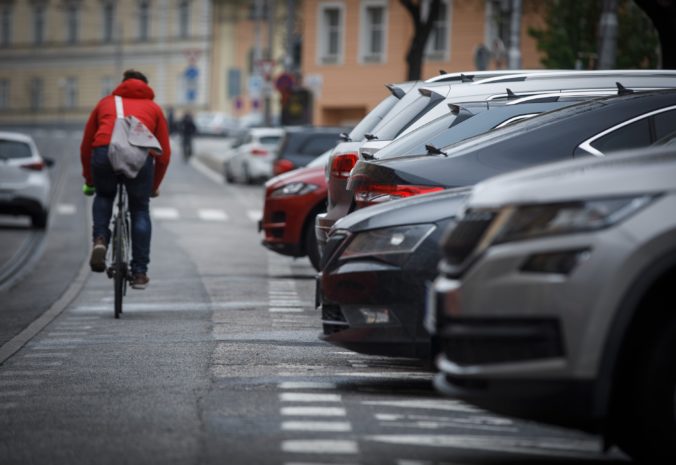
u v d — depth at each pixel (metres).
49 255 59.34
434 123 27.98
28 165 73.50
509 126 24.61
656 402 15.49
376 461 16.98
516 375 15.68
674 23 57.38
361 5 153.88
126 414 20.38
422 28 96.75
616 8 62.78
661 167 15.66
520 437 19.06
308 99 119.25
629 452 16.00
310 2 157.62
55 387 23.36
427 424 19.78
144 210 34.88
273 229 45.44
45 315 36.06
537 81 31.36
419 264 21.03
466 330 16.08
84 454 17.50
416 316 21.11
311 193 45.06
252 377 24.19
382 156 27.14
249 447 17.72
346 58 155.75
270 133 122.50
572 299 15.40
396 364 26.23
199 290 42.34
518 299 15.65
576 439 19.08
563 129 24.16
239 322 33.47
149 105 34.72
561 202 15.65
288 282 45.25
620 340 15.35
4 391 23.09
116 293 34.75
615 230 15.38
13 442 18.47
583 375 15.42
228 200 102.56
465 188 21.75
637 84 31.23
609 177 15.66
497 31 141.88
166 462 16.84
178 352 27.69
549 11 77.00
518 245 15.73
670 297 15.57
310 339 29.95
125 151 33.69
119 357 27.09
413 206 21.52
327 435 18.62
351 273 21.50
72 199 101.44
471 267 16.09
